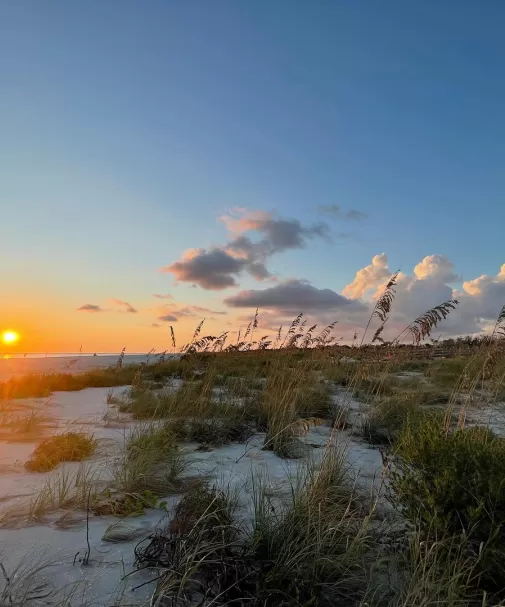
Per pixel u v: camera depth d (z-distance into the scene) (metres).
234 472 5.17
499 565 2.66
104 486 4.59
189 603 2.60
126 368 17.58
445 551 2.82
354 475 4.96
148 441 5.70
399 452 4.03
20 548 3.32
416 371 13.93
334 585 2.82
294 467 5.37
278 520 3.53
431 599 2.50
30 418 7.54
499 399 7.88
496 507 2.90
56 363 32.84
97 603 2.64
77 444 5.88
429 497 3.06
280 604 2.51
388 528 3.56
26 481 4.82
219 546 2.95
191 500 3.80
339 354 9.58
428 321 5.45
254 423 7.68
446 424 4.88
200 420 7.21
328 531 3.14
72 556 3.20
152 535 3.53
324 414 8.12
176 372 14.96
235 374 12.21
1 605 2.57
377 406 7.47
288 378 8.95
